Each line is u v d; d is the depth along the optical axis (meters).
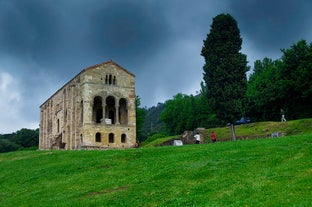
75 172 41.91
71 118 90.31
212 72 92.25
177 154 42.19
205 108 132.38
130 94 90.12
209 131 79.88
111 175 37.12
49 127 107.69
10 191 38.91
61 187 35.91
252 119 102.31
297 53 90.94
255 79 106.94
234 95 89.06
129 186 31.59
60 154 55.50
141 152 46.84
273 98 92.56
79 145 85.81
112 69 89.19
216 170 31.25
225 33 92.62
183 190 27.80
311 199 20.25
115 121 90.31
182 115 138.38
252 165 30.72
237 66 90.62
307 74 83.12
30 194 35.31
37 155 58.47
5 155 64.75
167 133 146.50
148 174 34.47
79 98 87.94
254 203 21.52
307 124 65.94
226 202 23.23
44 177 41.94
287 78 91.00
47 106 110.69
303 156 30.22
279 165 29.20
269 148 35.81
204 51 94.75
